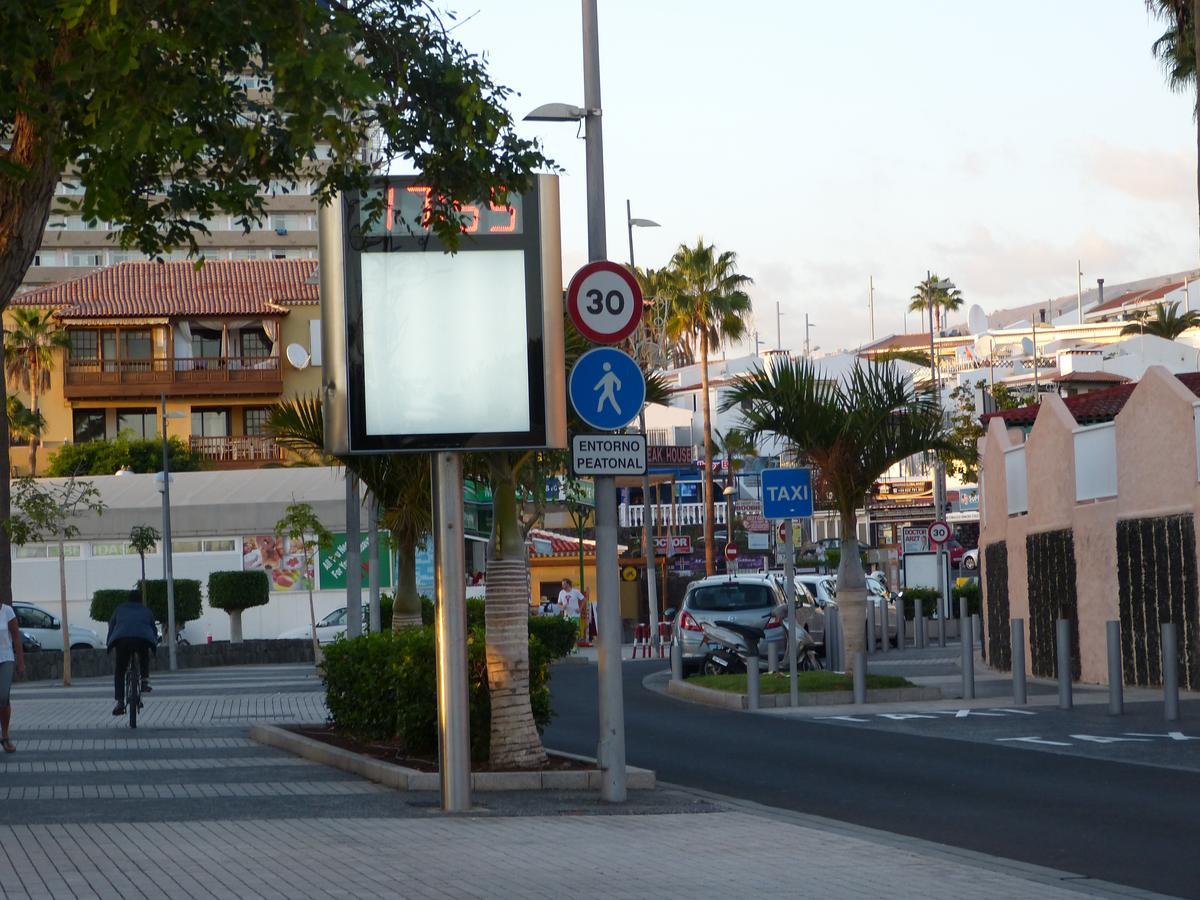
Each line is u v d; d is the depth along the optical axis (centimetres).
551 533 6312
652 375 1471
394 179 1159
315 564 5481
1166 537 2362
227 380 7719
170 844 996
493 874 880
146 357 7738
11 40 917
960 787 1334
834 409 2397
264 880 853
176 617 4928
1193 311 13825
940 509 5122
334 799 1280
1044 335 15400
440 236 1132
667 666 3719
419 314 1161
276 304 7831
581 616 4797
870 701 2339
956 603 5600
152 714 2378
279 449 7669
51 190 1022
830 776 1441
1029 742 1683
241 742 1886
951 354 15750
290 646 4675
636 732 1950
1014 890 835
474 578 4988
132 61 889
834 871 898
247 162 1145
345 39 920
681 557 7744
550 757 1461
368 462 1809
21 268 1020
